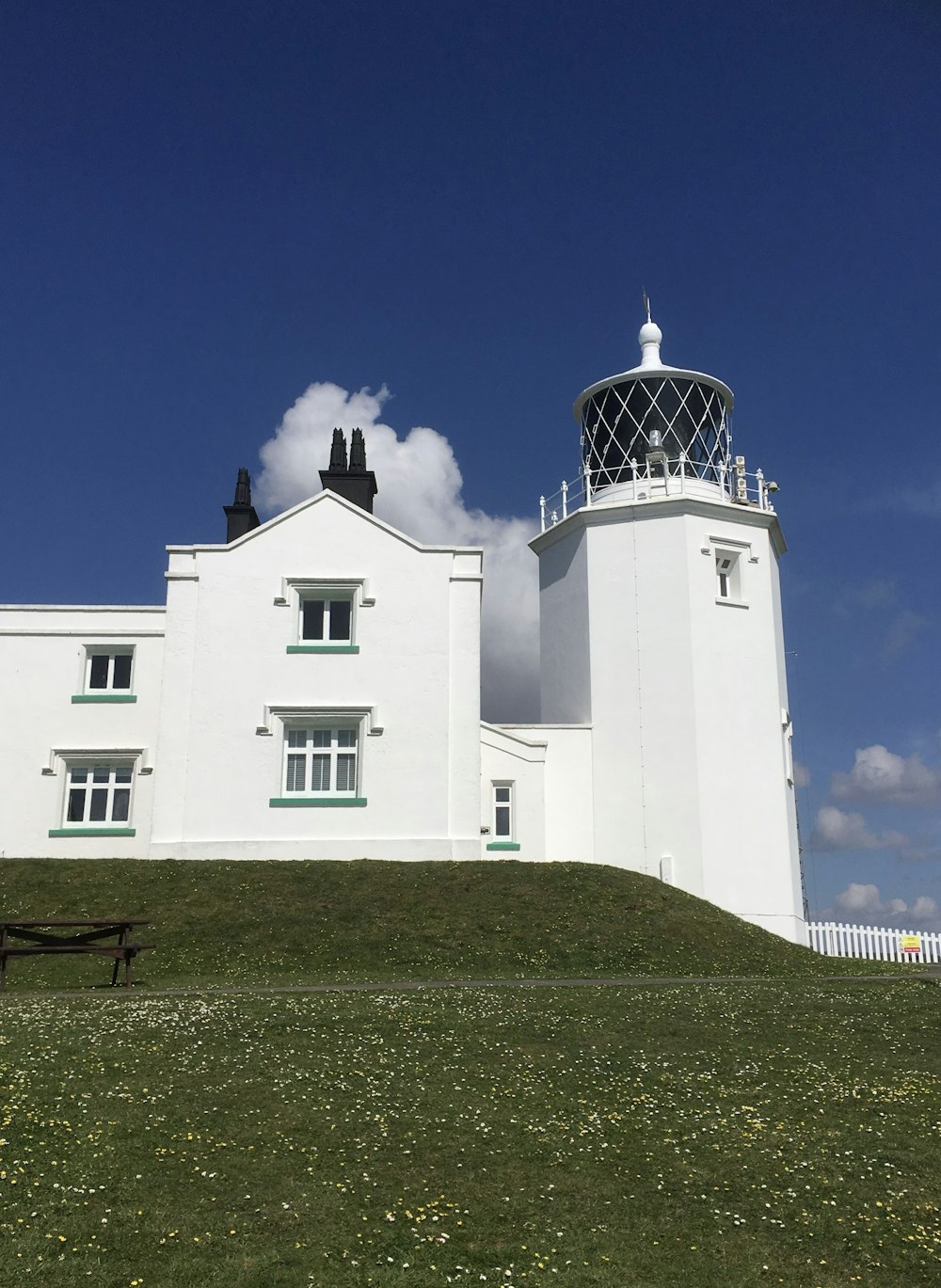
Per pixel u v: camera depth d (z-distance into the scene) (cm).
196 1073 1445
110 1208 1073
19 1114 1274
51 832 3562
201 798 3491
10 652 3684
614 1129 1327
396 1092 1410
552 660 4097
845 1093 1491
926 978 2462
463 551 3706
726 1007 1978
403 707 3575
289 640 3609
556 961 2614
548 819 3747
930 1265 1050
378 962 2548
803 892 3962
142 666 3688
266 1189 1130
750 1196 1169
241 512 3991
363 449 4203
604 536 3934
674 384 4216
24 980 2272
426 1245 1039
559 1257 1030
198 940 2666
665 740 3712
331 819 3494
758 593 3912
